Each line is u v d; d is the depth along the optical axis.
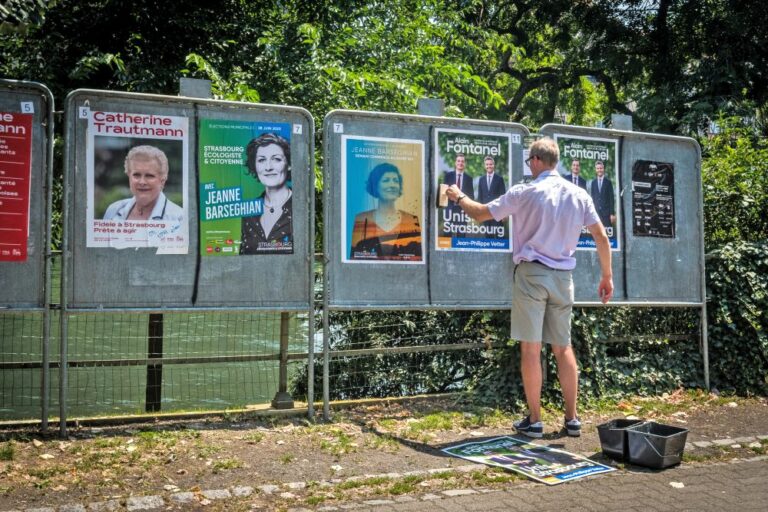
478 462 5.28
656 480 4.97
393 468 5.12
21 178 5.64
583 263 7.31
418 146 6.72
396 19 15.59
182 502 4.36
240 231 6.17
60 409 5.65
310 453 5.41
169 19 14.36
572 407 6.14
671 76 21.58
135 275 5.88
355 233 6.49
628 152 7.58
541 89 27.91
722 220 8.73
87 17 14.59
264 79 13.59
